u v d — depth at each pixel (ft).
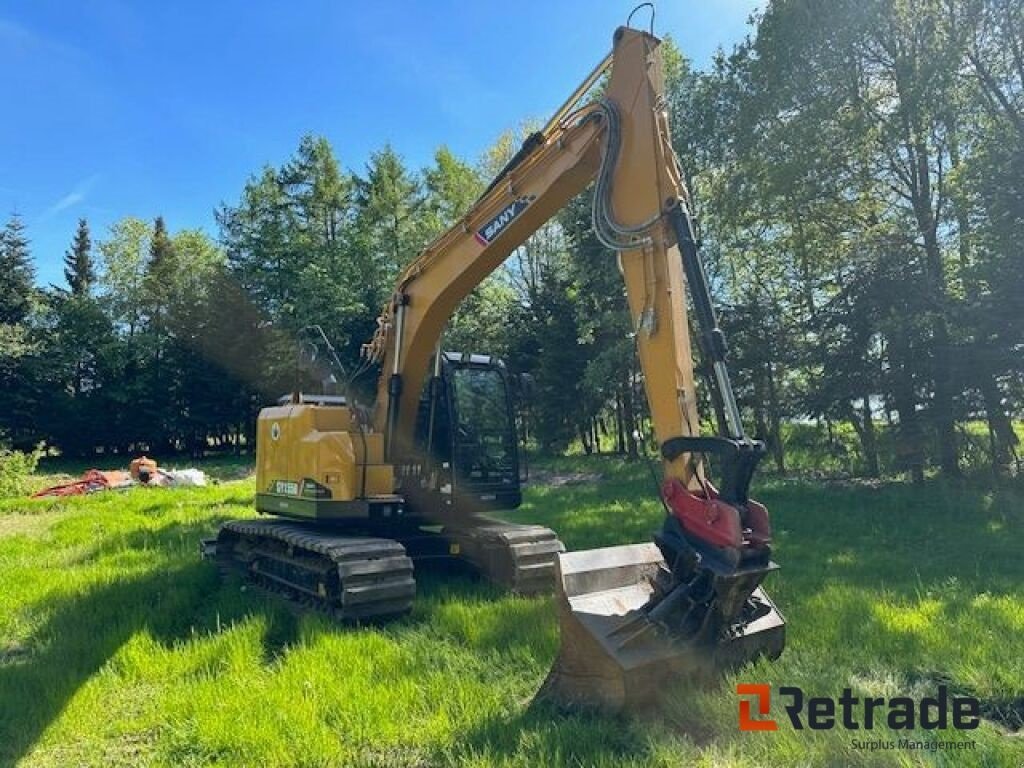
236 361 123.44
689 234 15.70
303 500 24.31
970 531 35.19
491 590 24.22
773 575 24.90
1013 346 44.96
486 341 100.48
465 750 12.69
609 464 78.69
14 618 22.16
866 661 16.42
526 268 113.29
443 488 25.84
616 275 70.95
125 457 127.54
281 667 16.80
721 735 12.78
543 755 12.00
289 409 26.58
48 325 130.41
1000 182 44.55
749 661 15.43
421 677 16.06
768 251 66.69
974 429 61.41
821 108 54.03
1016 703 14.55
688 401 15.81
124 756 13.28
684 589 14.24
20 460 70.59
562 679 14.51
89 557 32.24
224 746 13.05
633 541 32.55
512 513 43.55
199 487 67.82
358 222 117.39
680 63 71.31
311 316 109.29
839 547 31.65
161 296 128.16
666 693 13.96
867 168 56.65
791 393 57.93
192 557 30.89
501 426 27.48
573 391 89.81
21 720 14.53
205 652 18.06
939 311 48.21
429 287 23.63
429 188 119.03
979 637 17.63
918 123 53.52
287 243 117.70
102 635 19.76
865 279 51.57
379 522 24.89
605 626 14.30
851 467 66.39
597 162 18.97
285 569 24.73
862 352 51.80
